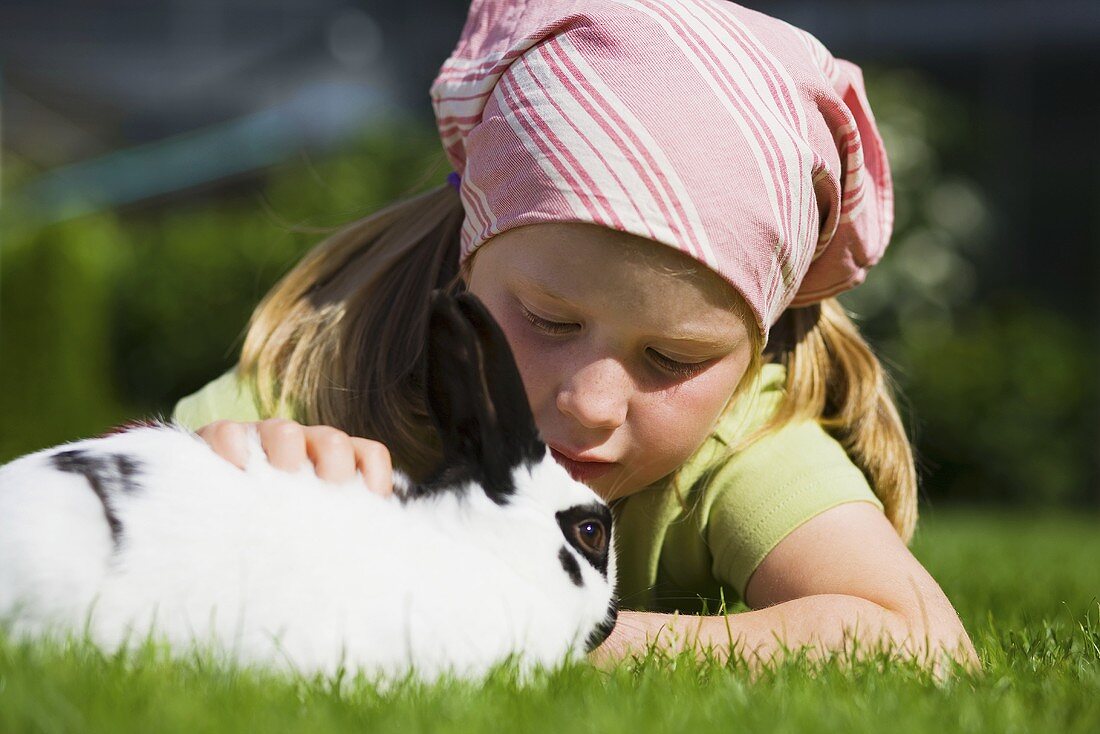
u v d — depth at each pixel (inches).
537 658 101.3
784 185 123.5
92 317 438.0
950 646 121.7
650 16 125.8
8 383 426.0
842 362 154.6
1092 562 238.2
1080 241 552.4
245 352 153.9
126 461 97.7
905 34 576.7
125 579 92.4
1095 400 495.2
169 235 558.6
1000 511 464.8
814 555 132.9
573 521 112.0
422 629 96.0
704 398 127.1
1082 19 563.8
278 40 953.5
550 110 121.9
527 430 110.4
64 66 949.2
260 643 92.1
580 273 119.4
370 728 81.0
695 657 109.8
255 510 96.7
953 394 477.4
